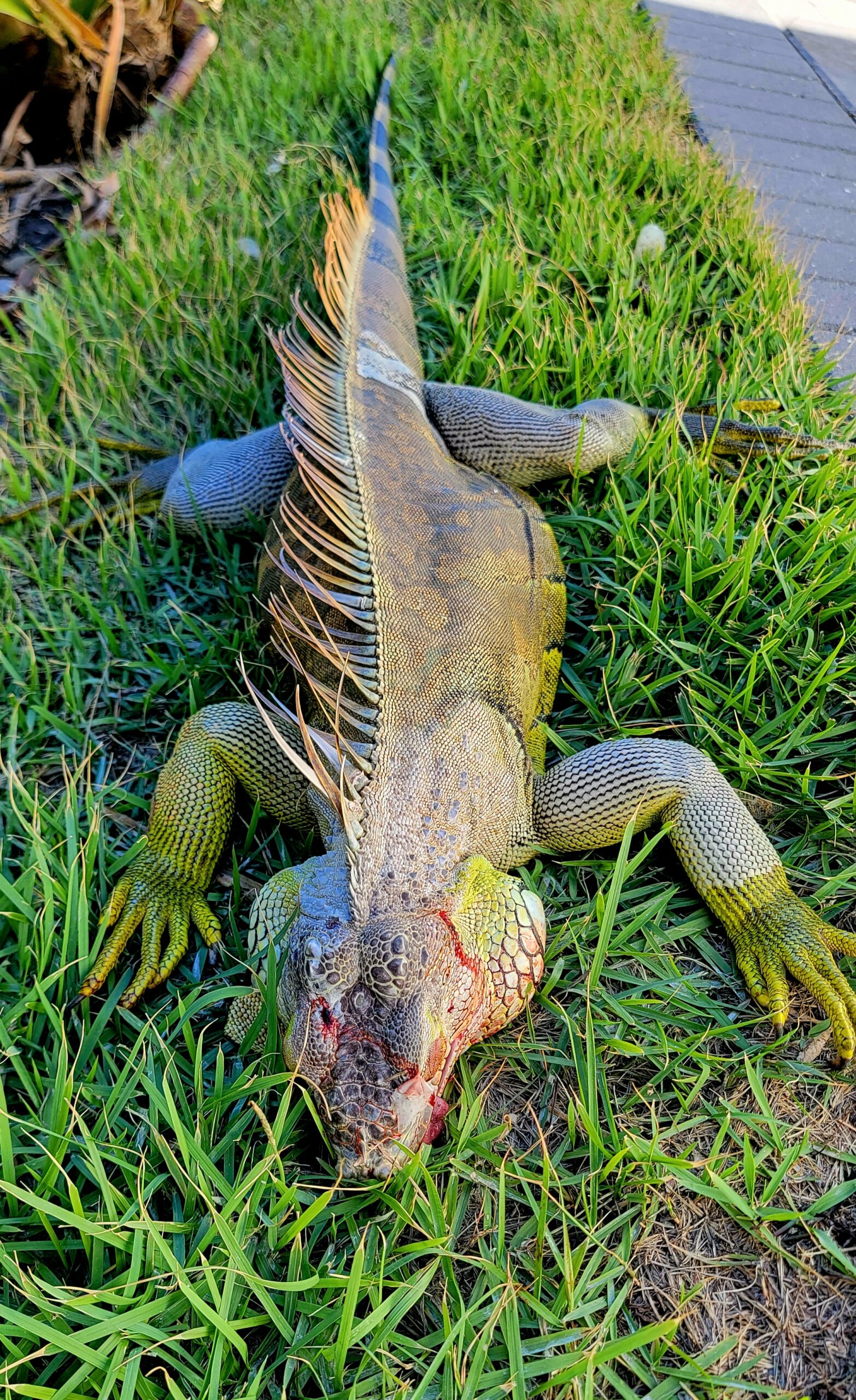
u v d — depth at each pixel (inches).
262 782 19.1
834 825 19.1
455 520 20.1
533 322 28.3
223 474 24.4
